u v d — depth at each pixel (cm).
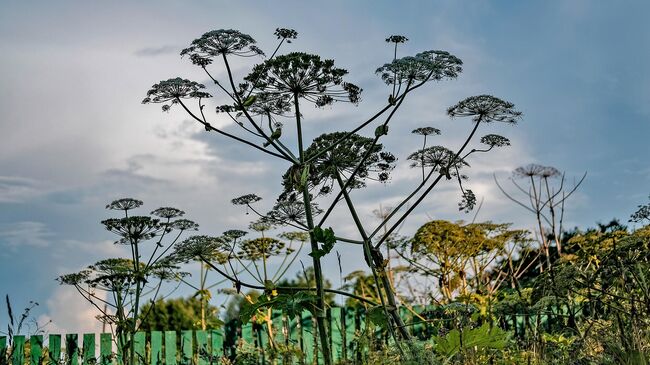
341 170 374
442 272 480
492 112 341
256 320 503
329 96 342
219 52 317
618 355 295
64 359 495
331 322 552
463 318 357
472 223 497
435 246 478
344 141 367
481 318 414
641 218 342
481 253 479
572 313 371
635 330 294
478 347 335
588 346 334
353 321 560
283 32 329
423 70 325
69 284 429
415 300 519
